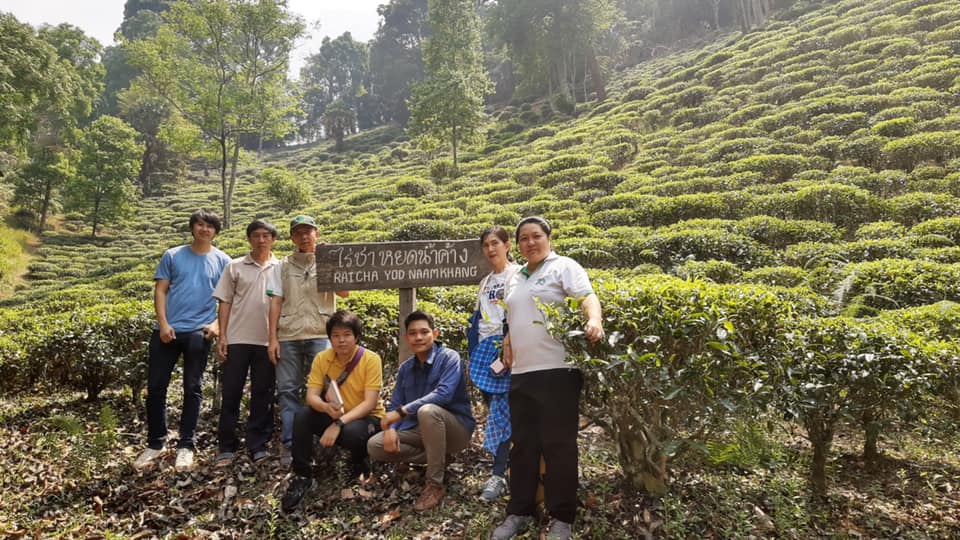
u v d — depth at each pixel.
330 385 3.85
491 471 3.95
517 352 3.17
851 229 11.19
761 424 3.60
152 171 48.00
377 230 17.06
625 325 3.18
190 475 4.12
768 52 27.73
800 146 15.55
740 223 11.05
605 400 3.40
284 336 4.36
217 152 31.39
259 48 30.19
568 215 14.58
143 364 5.63
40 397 6.35
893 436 3.46
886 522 3.09
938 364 3.15
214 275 4.72
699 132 20.95
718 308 3.02
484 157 30.73
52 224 36.84
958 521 3.07
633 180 16.48
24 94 19.88
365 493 3.70
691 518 3.11
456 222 15.68
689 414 3.23
